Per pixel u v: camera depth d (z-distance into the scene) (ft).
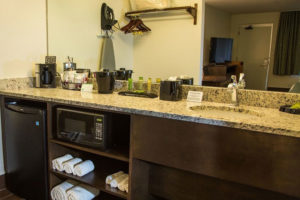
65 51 7.79
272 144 3.30
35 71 7.04
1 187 6.78
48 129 5.63
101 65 7.60
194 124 3.84
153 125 4.22
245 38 5.13
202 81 5.79
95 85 7.17
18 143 6.17
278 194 4.05
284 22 4.73
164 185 5.21
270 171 3.35
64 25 7.65
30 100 6.42
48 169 5.77
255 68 5.07
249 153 3.47
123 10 7.08
